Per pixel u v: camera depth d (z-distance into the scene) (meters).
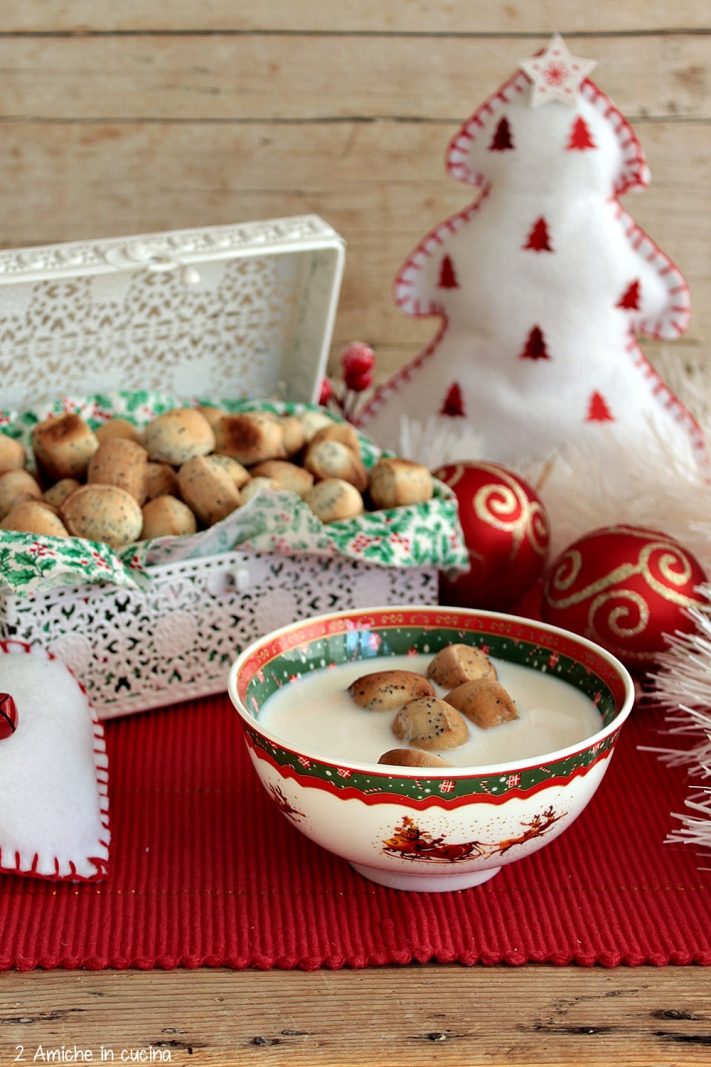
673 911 0.83
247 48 1.22
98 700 0.94
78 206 1.25
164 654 0.95
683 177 1.27
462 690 0.84
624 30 1.23
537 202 1.08
